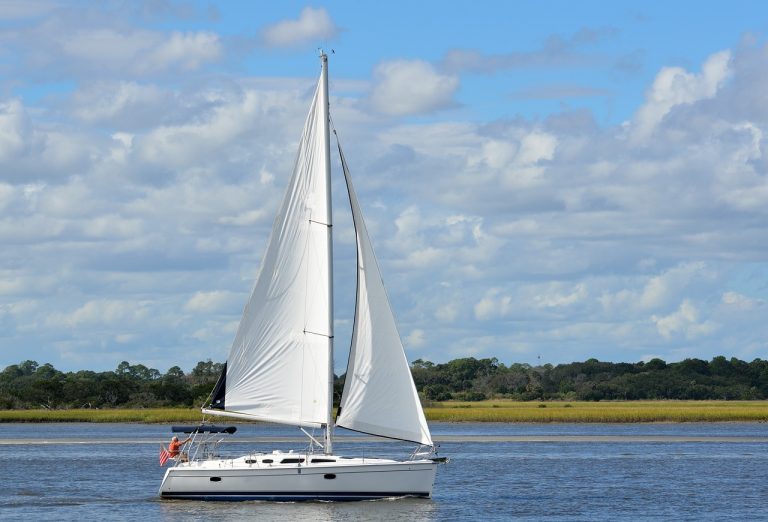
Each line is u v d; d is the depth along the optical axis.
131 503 137.88
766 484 166.50
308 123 127.50
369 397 127.38
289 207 127.62
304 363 126.81
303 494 126.38
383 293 128.50
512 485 163.88
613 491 155.88
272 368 127.25
